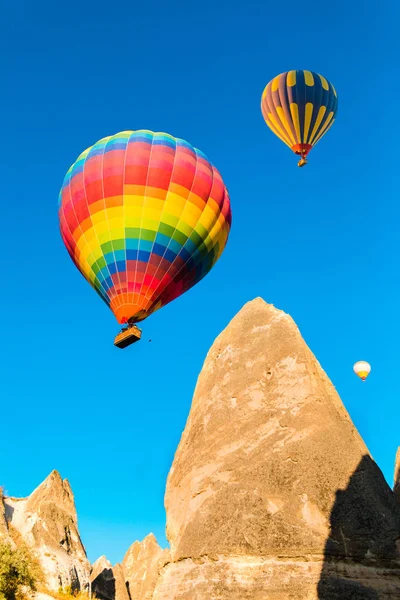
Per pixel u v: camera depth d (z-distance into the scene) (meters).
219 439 20.78
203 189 33.19
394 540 17.53
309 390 20.34
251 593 17.56
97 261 32.34
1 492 39.31
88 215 32.41
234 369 21.81
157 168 32.47
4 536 34.44
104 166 32.59
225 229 34.69
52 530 38.19
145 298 31.84
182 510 20.48
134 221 31.94
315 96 45.66
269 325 22.11
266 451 19.78
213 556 18.52
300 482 18.83
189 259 32.94
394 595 16.91
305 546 17.83
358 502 18.16
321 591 17.17
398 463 22.17
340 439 19.36
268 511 18.64
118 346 32.06
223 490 19.66
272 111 46.81
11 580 29.83
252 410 20.73
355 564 17.44
